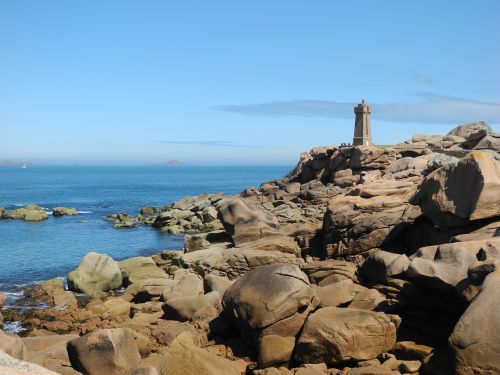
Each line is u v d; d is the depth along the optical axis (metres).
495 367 11.64
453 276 15.12
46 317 25.50
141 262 33.97
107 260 32.38
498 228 17.86
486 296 12.66
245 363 16.12
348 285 18.59
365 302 17.94
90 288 31.27
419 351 14.46
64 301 28.78
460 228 20.09
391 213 24.81
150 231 61.91
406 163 49.28
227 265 29.11
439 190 21.09
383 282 19.75
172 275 31.69
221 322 18.31
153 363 16.59
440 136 67.06
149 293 27.11
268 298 16.11
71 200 113.69
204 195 78.62
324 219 28.14
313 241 30.03
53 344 19.00
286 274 16.69
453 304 15.59
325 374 14.44
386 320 15.20
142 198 121.00
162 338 18.98
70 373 14.40
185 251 36.69
